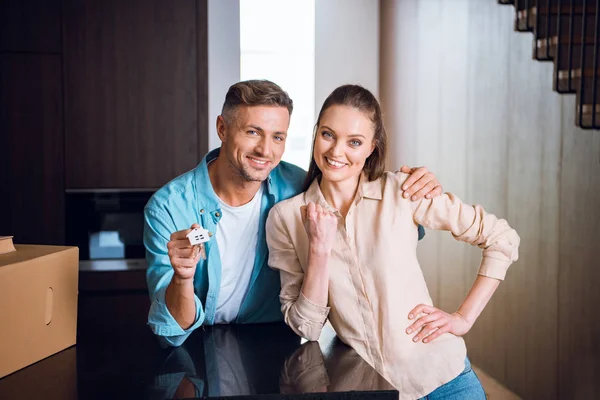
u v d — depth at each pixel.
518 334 3.92
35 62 3.95
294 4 6.72
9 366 1.44
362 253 1.65
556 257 3.48
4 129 3.96
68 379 1.41
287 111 1.71
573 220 3.31
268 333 1.75
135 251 4.07
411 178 1.67
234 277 1.91
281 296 1.71
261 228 1.87
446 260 5.09
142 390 1.34
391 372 1.64
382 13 5.80
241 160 1.70
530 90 3.74
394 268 1.64
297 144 7.28
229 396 1.30
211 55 4.46
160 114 4.03
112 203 4.04
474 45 4.46
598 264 3.09
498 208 4.18
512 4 3.83
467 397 1.73
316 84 5.64
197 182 1.81
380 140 1.65
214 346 1.63
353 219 1.66
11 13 3.93
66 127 3.99
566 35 3.35
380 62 5.90
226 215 1.85
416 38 5.44
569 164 3.34
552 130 3.50
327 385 1.36
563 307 3.41
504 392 4.08
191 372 1.45
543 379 3.62
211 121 4.48
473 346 4.67
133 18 3.98
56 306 1.59
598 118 3.04
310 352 1.58
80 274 3.98
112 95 4.00
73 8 3.96
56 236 4.02
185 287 1.55
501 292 4.17
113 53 3.99
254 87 1.67
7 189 3.98
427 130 5.35
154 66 4.01
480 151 4.41
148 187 4.05
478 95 4.42
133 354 1.58
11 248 1.60
